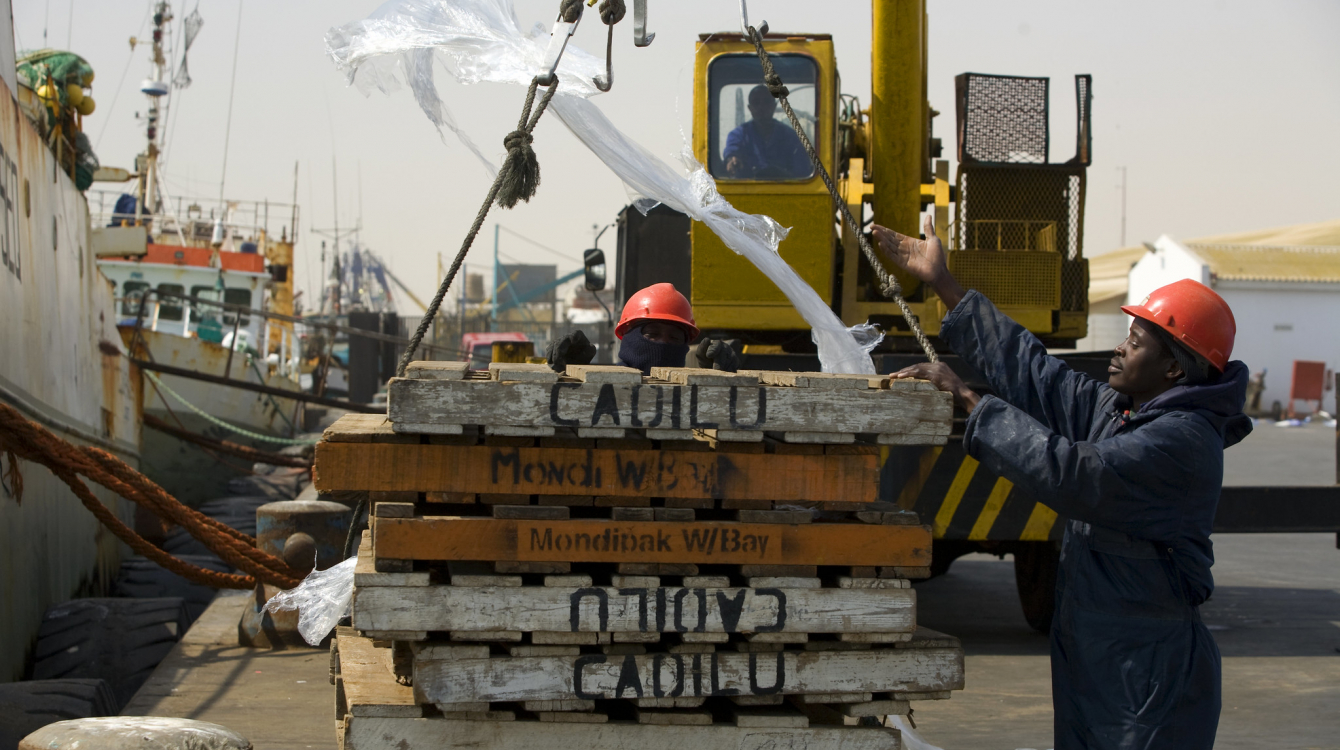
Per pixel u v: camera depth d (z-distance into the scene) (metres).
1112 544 3.00
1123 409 3.19
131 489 6.46
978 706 5.52
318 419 28.94
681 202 4.30
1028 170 6.78
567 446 2.81
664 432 2.77
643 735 2.85
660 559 2.82
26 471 7.78
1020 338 3.48
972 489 6.49
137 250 12.97
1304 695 5.80
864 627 2.88
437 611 2.72
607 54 3.62
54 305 9.38
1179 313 2.98
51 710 4.55
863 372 4.57
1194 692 2.93
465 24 3.78
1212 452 2.91
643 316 4.23
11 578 7.19
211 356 17.33
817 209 6.45
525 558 2.77
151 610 7.04
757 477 2.85
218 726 3.01
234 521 13.71
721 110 6.54
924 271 3.64
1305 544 12.29
